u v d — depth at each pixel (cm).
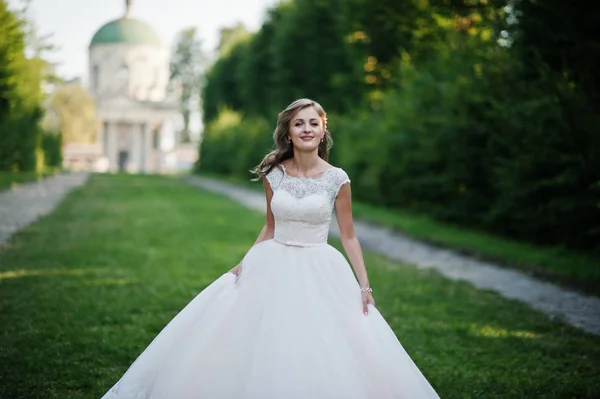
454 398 491
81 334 630
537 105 1201
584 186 1191
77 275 930
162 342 395
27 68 2100
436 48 2141
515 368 564
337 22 3064
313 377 361
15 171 3081
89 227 1556
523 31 1224
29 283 861
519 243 1383
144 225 1656
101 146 8588
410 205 2125
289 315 383
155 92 8856
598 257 1148
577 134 1163
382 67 2592
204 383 371
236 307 396
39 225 1550
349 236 427
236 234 1511
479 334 670
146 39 8762
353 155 2417
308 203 411
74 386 492
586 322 736
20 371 521
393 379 378
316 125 423
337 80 3011
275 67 3562
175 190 3434
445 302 829
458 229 1633
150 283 888
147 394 384
